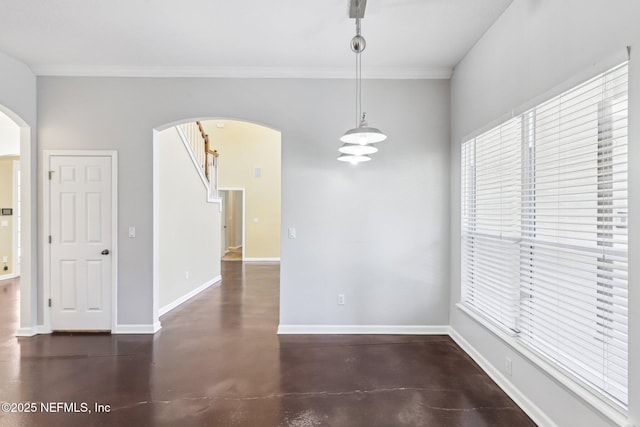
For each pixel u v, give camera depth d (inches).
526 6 90.4
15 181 269.0
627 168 61.6
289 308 145.7
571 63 73.8
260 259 378.3
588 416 68.4
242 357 122.6
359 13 99.8
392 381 105.6
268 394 98.1
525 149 92.9
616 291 64.4
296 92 145.0
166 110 144.9
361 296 145.9
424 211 145.5
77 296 145.7
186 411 90.0
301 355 124.3
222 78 145.0
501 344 101.8
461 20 107.2
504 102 101.8
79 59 135.8
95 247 145.4
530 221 89.8
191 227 211.2
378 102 145.3
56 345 132.8
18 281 252.4
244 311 179.8
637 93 58.5
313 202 144.9
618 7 61.8
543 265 86.0
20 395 97.7
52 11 103.5
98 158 144.8
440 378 107.6
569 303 74.8
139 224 145.7
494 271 108.7
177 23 110.3
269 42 122.3
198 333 146.8
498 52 105.3
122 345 133.1
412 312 146.2
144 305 146.2
